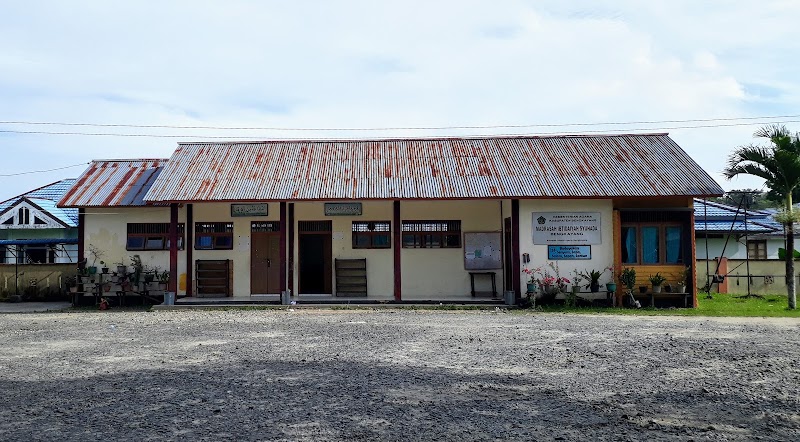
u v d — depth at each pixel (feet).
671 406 24.38
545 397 25.80
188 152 77.15
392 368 31.73
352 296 70.18
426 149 77.15
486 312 60.90
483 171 70.18
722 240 96.58
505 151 75.56
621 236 65.77
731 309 62.75
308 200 65.16
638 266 65.41
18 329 49.06
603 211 65.72
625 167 70.18
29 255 96.12
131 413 23.67
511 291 64.95
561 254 65.57
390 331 46.06
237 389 27.32
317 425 21.99
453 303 65.21
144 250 71.46
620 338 42.06
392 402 25.07
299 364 32.89
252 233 71.72
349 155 75.66
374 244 71.56
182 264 71.46
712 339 41.42
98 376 30.27
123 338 43.45
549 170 69.92
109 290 69.36
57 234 95.96
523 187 65.87
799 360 33.65
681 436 20.67
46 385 28.43
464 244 71.10
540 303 65.10
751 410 23.77
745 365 32.30
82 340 42.60
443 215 71.46
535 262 65.51
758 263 80.48
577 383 28.35
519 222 65.57
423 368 31.76
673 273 65.31
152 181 75.92
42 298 77.51
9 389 27.71
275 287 71.36
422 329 47.24
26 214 95.04
